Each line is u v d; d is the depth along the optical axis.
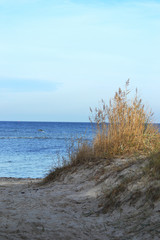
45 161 18.83
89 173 8.23
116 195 6.00
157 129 9.56
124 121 9.48
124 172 6.96
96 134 9.52
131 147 8.84
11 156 21.88
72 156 9.70
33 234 4.21
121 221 4.99
